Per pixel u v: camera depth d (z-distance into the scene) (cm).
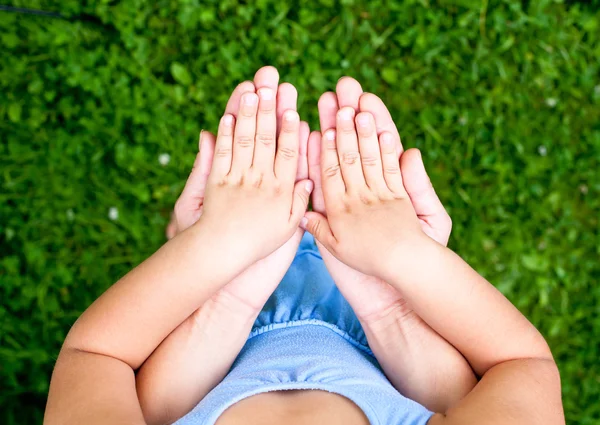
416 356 119
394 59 249
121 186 240
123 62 241
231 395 96
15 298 232
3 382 226
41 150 238
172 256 111
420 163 132
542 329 242
